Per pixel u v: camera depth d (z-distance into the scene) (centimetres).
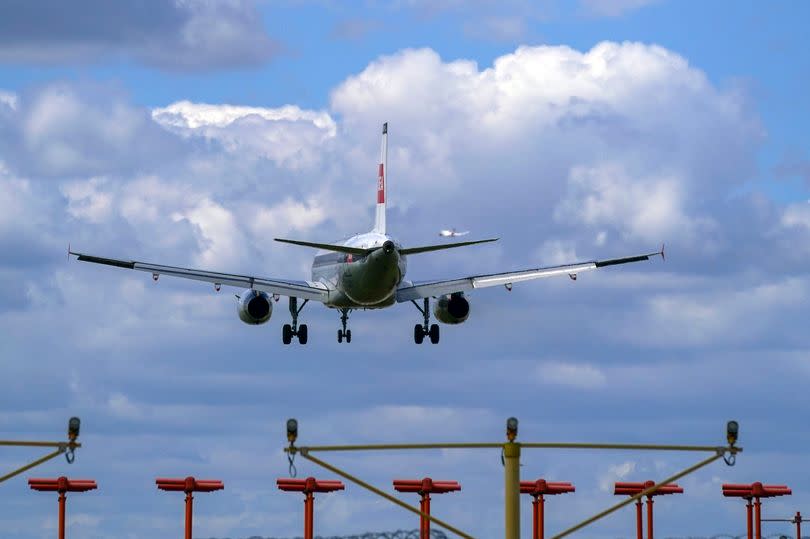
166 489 12175
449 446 9144
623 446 9344
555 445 9212
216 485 12175
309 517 11944
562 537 9719
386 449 9094
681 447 9425
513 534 9125
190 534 12119
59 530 12175
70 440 9706
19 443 9619
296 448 9056
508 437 9238
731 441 9469
